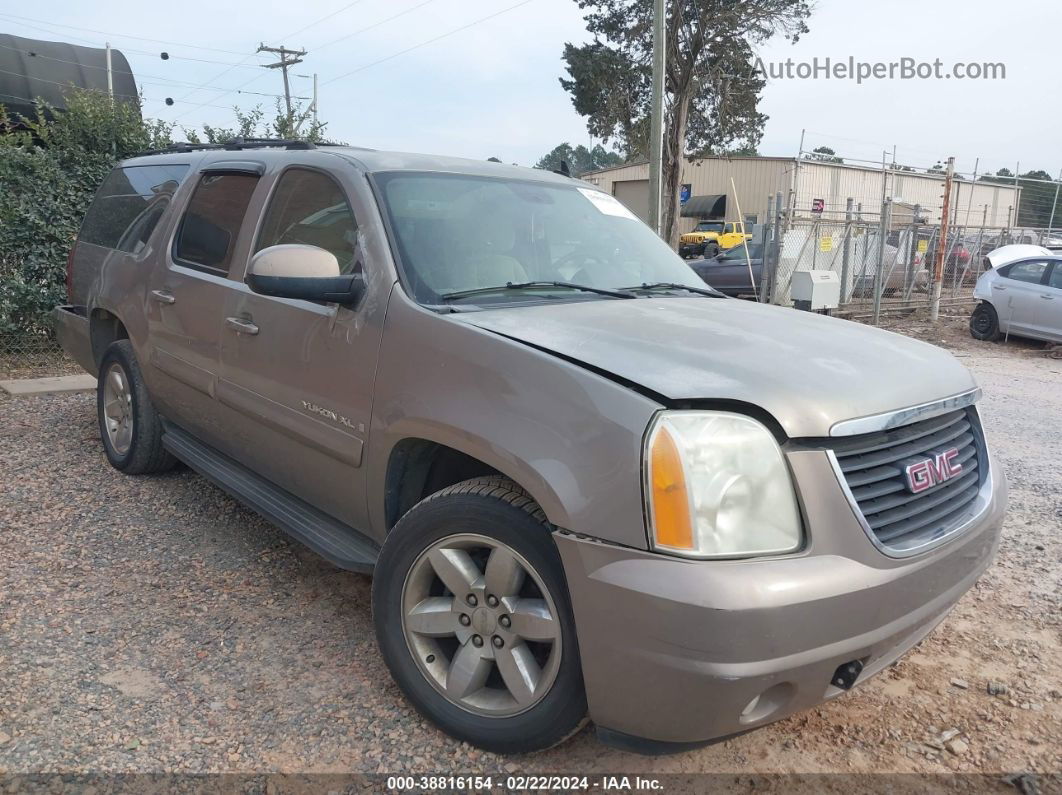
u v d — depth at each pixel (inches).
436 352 106.5
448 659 107.4
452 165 144.3
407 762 101.0
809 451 87.4
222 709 109.7
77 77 650.8
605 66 1267.2
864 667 92.4
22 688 111.6
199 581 145.8
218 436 158.6
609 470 86.4
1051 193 1175.0
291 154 149.9
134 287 181.9
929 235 684.1
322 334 123.9
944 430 106.9
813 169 1164.5
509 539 95.7
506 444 94.6
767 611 80.7
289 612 136.2
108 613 133.1
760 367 94.1
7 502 177.8
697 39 1226.6
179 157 192.1
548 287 128.0
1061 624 142.6
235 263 149.8
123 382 194.2
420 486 116.8
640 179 1669.5
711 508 83.6
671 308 122.3
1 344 332.5
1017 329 518.9
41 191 335.0
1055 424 295.7
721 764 103.7
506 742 99.0
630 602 83.7
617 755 104.3
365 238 123.0
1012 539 181.0
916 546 92.4
